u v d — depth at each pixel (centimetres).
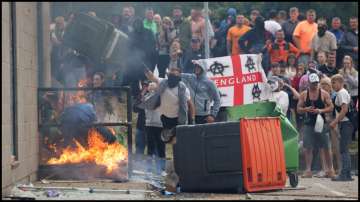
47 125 3158
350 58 3975
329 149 3462
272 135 2764
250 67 3541
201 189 2725
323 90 3466
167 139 3197
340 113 3325
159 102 3219
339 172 3547
